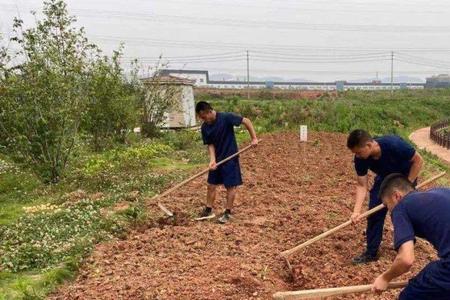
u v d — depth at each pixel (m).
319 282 6.39
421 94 70.44
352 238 8.22
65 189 12.00
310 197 11.23
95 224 8.73
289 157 17.56
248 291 6.04
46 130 12.70
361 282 6.29
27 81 12.64
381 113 43.09
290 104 35.75
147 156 16.27
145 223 9.13
